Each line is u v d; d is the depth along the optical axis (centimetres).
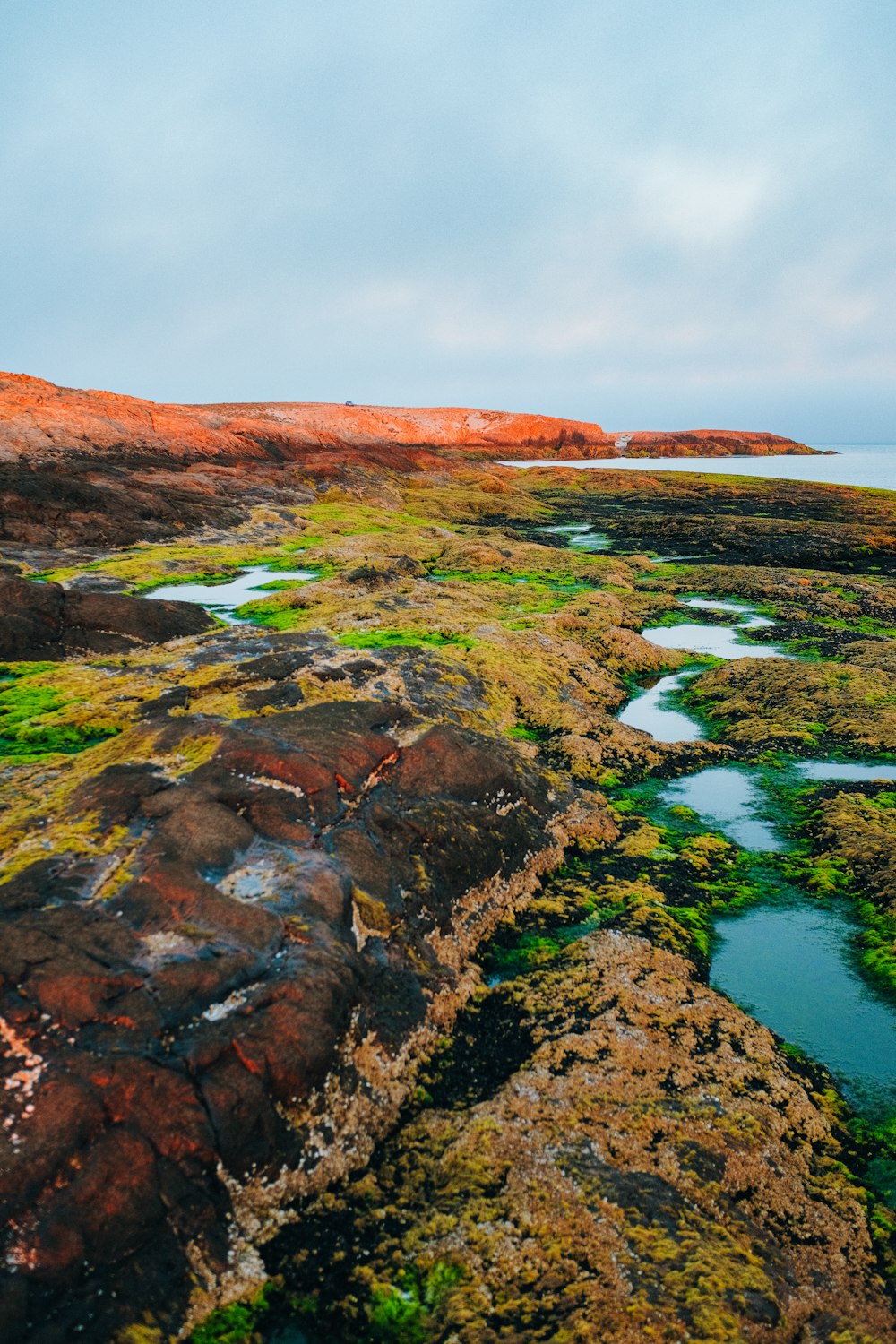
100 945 1039
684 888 1730
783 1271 898
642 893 1669
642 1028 1249
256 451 8294
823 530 6481
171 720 1734
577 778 2208
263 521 5766
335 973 1109
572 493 9425
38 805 1461
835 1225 982
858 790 2169
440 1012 1262
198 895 1152
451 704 2288
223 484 6706
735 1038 1259
